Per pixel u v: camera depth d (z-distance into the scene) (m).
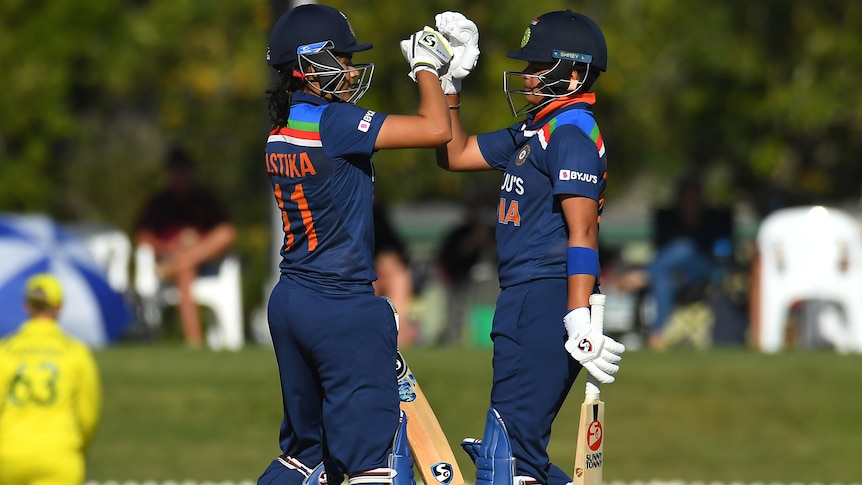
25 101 88.12
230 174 87.88
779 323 44.62
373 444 18.64
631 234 71.69
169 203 47.03
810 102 79.94
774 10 81.25
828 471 32.53
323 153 18.53
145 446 33.88
